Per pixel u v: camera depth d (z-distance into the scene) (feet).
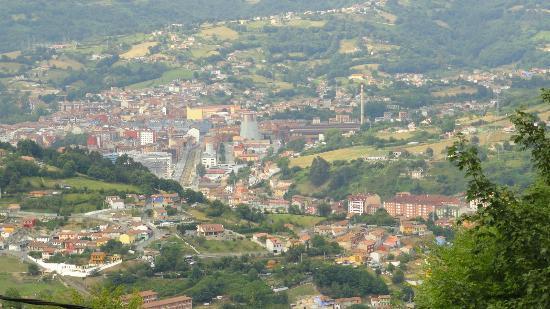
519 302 262.06
